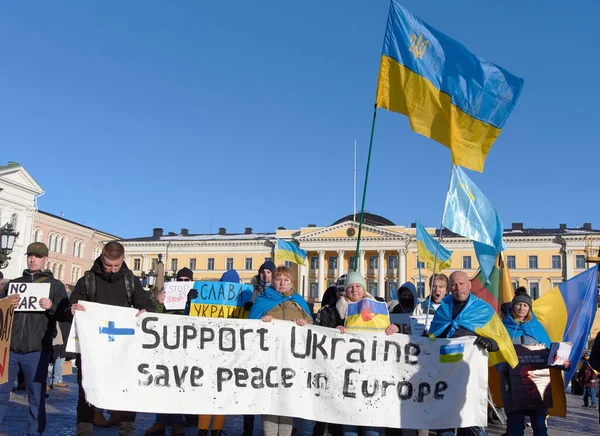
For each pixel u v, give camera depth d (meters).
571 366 9.81
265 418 6.75
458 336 6.98
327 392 6.76
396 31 8.30
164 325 6.70
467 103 8.09
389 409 6.73
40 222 70.62
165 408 6.55
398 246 74.50
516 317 7.75
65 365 17.11
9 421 8.56
